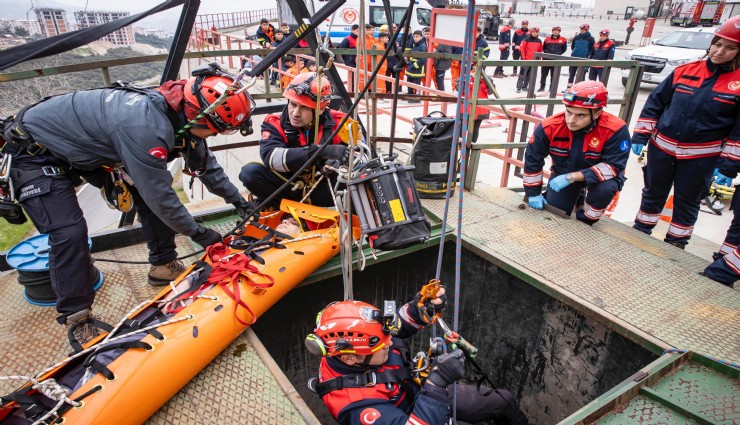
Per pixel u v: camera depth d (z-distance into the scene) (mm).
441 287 1895
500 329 3230
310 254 2574
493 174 6648
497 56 17750
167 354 1840
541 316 2900
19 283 2455
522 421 2666
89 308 2166
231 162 10453
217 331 2037
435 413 1703
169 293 2244
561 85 12648
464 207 3688
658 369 2090
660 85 3566
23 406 1668
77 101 1978
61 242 2000
